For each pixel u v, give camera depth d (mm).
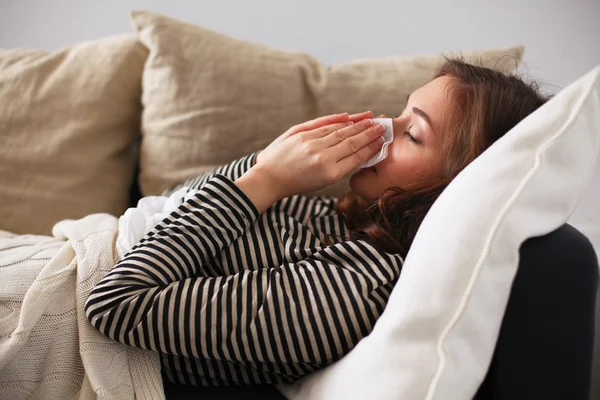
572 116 640
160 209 970
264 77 1210
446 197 689
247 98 1198
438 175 877
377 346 625
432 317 591
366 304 743
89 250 833
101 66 1256
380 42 1650
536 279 620
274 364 773
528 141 649
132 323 719
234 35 1698
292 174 861
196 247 785
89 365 715
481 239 601
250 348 725
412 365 578
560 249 622
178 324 717
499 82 907
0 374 708
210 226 796
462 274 594
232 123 1191
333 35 1662
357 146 883
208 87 1198
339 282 755
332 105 1207
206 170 1197
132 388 748
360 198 1011
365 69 1255
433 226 664
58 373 733
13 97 1234
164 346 725
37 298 727
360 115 955
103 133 1243
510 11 1557
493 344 605
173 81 1208
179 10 1693
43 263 799
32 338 724
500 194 619
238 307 733
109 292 732
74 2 1719
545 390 630
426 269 622
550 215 640
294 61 1257
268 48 1281
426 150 884
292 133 942
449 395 562
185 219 798
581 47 1542
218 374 812
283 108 1204
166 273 757
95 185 1232
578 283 616
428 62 1254
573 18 1526
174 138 1211
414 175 887
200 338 719
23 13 1751
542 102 929
